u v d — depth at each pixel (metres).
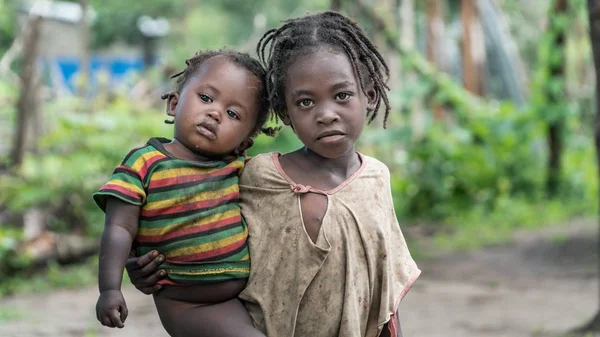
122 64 29.27
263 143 10.48
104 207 2.48
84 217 10.73
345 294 2.50
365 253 2.53
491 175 13.39
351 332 2.49
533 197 13.53
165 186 2.45
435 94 13.09
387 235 2.58
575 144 14.62
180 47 26.53
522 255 10.12
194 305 2.51
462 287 8.52
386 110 2.66
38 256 9.50
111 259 2.37
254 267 2.53
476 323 6.81
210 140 2.51
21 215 10.54
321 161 2.55
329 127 2.42
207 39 29.44
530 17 21.72
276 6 30.67
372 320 2.59
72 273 9.38
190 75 2.57
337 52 2.46
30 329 6.62
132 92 18.31
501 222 12.32
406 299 7.96
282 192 2.54
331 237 2.49
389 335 2.61
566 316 6.98
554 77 12.94
